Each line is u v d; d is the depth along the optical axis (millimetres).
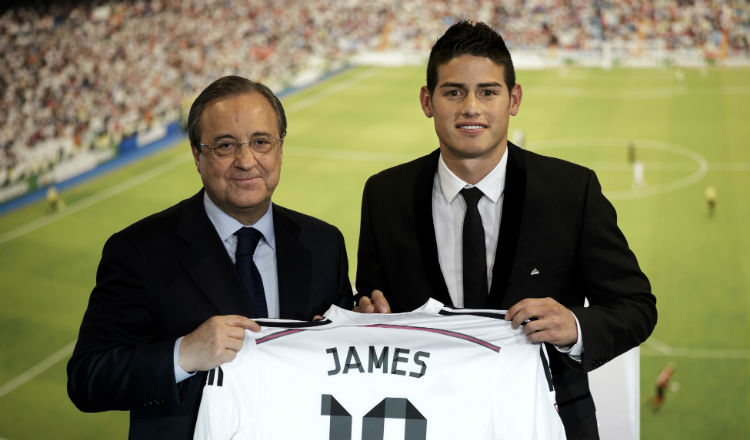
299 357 2305
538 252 2514
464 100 2369
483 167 2518
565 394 2605
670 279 12312
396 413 2287
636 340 2355
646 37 31891
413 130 21703
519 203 2525
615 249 2484
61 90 23844
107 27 29000
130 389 2168
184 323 2383
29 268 13484
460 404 2277
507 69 2400
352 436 2293
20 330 11273
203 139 2314
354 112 24062
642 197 15992
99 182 18141
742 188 16125
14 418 9078
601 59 30641
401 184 2709
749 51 29859
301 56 31734
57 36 27406
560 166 2602
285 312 2506
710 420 8711
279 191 17141
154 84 26109
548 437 2252
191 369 2164
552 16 34375
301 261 2555
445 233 2633
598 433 2793
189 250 2426
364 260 2783
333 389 2295
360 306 2459
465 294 2568
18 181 16875
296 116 23891
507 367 2281
